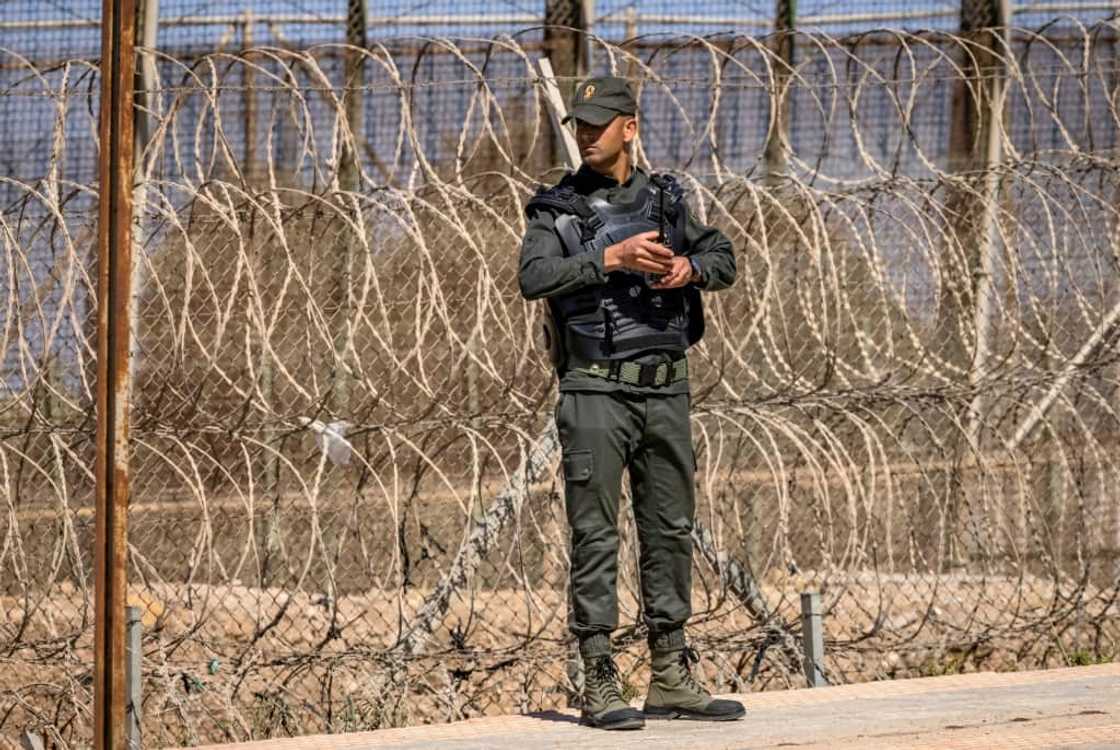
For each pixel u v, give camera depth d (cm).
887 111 2617
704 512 2091
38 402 1767
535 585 1992
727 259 1354
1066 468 2056
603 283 1273
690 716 1375
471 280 2075
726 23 2708
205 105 1872
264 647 1884
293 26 2647
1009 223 2183
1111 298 2161
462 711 1922
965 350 2095
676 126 2491
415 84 1898
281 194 2202
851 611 2136
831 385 2150
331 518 1959
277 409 2042
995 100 2367
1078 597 2028
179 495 2039
